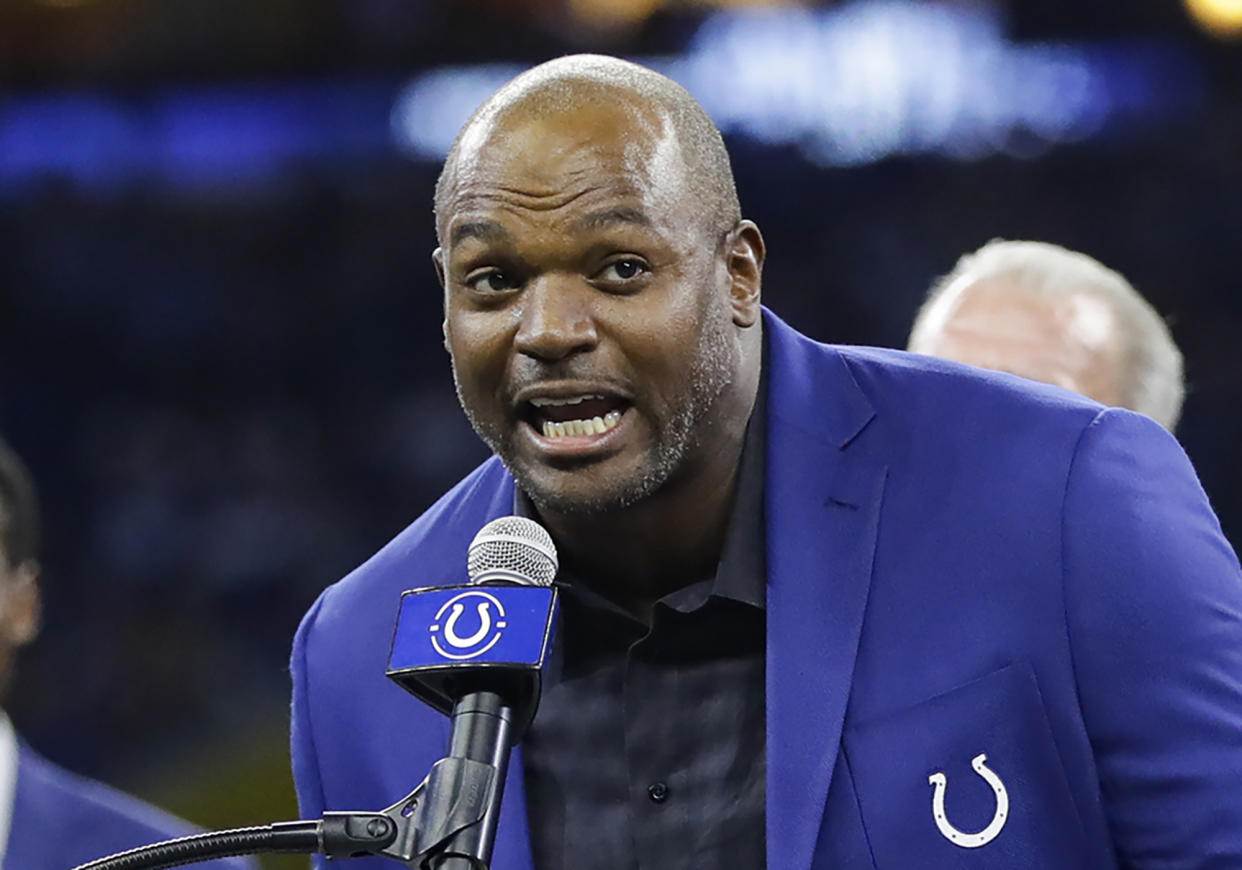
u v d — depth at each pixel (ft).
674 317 19.04
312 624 23.35
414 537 23.32
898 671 19.98
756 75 154.61
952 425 21.18
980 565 20.10
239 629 129.90
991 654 19.71
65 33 159.84
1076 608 19.57
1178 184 146.61
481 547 17.52
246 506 139.33
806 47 153.89
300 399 148.66
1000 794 19.38
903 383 21.91
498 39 160.35
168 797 114.42
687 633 20.95
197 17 160.66
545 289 18.76
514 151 18.93
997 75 151.33
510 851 21.03
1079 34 149.89
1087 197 147.43
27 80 160.04
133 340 150.61
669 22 157.69
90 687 123.85
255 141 160.04
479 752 16.20
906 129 151.64
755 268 20.94
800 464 21.25
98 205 157.58
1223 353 138.51
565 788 21.29
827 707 19.83
